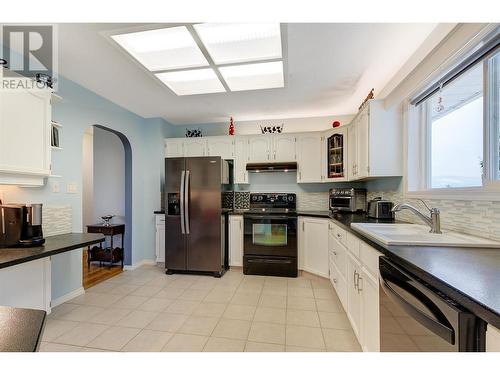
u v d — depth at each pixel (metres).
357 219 2.55
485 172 1.42
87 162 5.23
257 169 3.72
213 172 3.35
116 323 2.09
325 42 1.92
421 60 1.89
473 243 1.27
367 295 1.55
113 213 4.02
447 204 1.75
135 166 3.76
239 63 2.15
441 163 1.98
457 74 1.59
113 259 3.72
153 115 3.87
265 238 3.36
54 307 2.38
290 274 3.29
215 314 2.25
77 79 2.58
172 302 2.51
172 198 3.45
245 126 4.21
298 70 2.38
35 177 1.96
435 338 0.78
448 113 1.88
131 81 2.63
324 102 3.30
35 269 2.02
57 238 2.15
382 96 2.78
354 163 3.01
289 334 1.93
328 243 2.97
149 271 3.55
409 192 2.24
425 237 1.48
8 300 1.79
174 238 3.40
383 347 1.23
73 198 2.61
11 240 1.76
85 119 2.80
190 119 4.11
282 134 3.79
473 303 0.65
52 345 1.78
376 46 1.98
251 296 2.65
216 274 3.29
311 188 3.97
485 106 1.42
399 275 1.05
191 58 2.09
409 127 2.25
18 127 1.79
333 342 1.83
